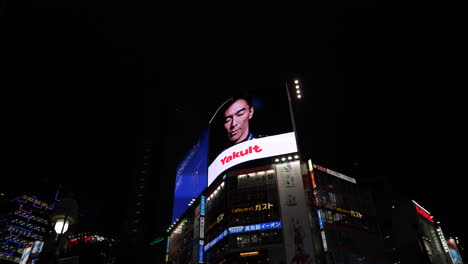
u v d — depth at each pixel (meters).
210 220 72.94
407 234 87.00
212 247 68.19
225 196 67.62
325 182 75.38
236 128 76.06
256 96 77.75
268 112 74.06
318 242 59.62
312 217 61.69
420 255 83.44
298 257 56.28
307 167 70.31
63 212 16.16
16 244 122.50
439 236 99.00
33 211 140.12
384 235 88.75
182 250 85.94
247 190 66.69
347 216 72.06
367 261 66.88
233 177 69.50
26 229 136.00
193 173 92.62
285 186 64.75
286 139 69.19
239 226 62.78
